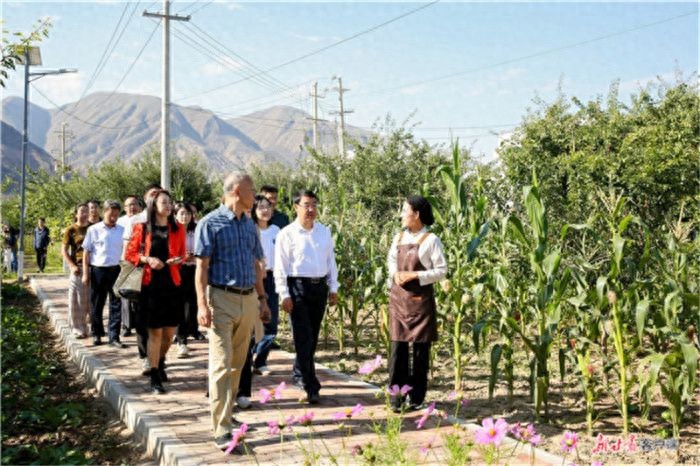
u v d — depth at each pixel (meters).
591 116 15.35
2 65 7.15
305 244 5.93
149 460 5.03
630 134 13.00
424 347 5.73
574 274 5.56
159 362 6.76
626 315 5.48
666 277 5.63
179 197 15.99
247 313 4.95
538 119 15.27
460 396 4.17
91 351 8.45
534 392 5.57
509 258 6.88
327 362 8.21
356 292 8.48
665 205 11.96
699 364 5.22
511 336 5.98
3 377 6.89
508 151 14.73
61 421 5.90
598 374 6.88
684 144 12.59
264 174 33.03
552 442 5.00
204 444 4.86
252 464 4.43
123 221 9.05
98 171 31.88
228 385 4.84
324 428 5.20
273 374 7.20
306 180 29.64
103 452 5.27
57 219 31.20
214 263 4.89
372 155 24.16
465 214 6.46
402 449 3.51
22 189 20.88
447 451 4.37
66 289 16.39
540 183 13.26
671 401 4.99
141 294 6.49
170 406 5.88
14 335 8.91
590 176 12.27
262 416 5.57
